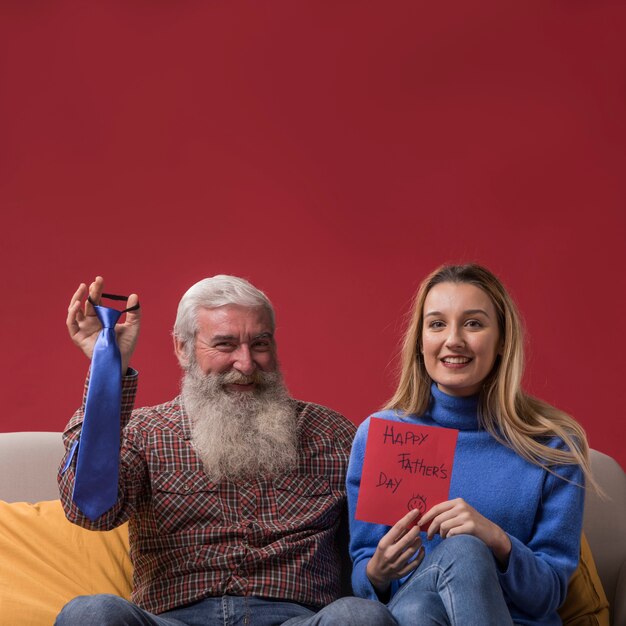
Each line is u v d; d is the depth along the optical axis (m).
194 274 3.78
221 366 2.45
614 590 2.56
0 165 3.84
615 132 3.72
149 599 2.28
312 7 3.85
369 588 2.12
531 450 2.20
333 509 2.42
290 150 3.82
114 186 3.82
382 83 3.81
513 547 2.00
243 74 3.85
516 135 3.75
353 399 3.73
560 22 3.77
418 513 2.04
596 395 3.66
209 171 3.82
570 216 3.71
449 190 3.76
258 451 2.38
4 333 3.78
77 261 3.80
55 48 3.88
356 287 3.76
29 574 2.39
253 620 2.21
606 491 2.69
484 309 2.23
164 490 2.33
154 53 3.87
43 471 2.68
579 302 3.69
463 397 2.29
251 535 2.30
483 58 3.78
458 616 1.81
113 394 2.18
